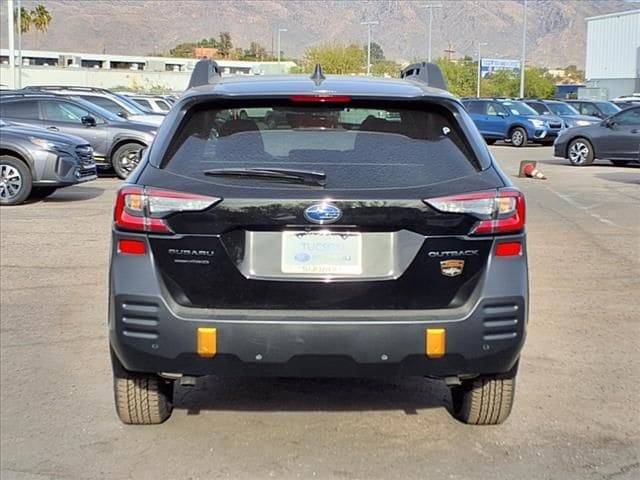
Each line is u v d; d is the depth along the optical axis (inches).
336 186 151.3
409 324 149.9
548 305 280.2
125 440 174.4
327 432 179.2
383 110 165.9
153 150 161.0
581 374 213.9
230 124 163.3
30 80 3004.4
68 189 599.8
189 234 150.6
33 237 396.5
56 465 163.2
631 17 2342.5
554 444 173.6
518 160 905.5
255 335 149.3
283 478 158.6
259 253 151.0
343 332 149.3
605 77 2431.1
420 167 156.6
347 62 3004.4
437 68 195.0
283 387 205.5
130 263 153.3
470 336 152.2
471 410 177.3
